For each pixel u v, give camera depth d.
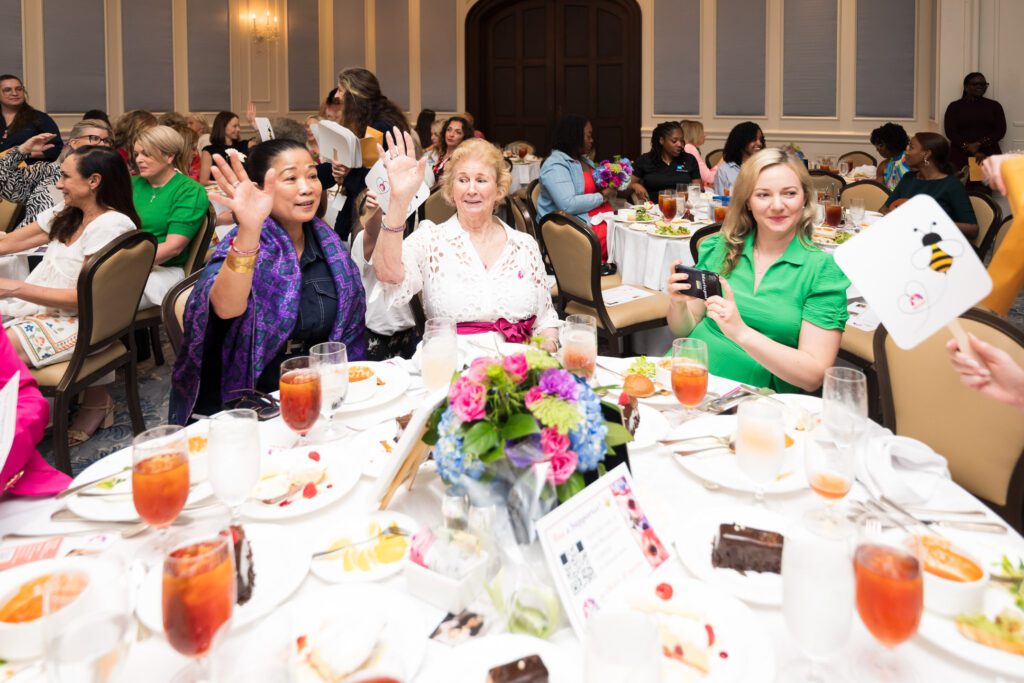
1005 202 7.36
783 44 9.18
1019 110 7.67
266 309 2.13
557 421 1.00
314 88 10.46
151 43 8.48
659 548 1.12
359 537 1.17
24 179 4.73
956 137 7.53
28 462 1.54
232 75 9.45
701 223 4.57
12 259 3.77
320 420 1.68
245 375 2.12
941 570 1.00
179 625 0.83
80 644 0.76
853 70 8.95
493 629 0.98
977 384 1.38
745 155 5.43
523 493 1.03
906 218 1.29
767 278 2.17
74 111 7.79
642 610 0.98
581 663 0.90
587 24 10.18
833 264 2.10
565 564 0.99
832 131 9.16
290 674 0.74
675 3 9.56
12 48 7.21
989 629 0.92
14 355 1.60
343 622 0.90
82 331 2.80
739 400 1.72
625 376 1.88
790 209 2.09
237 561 1.02
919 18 8.60
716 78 9.53
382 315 2.76
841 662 0.91
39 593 0.98
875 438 1.39
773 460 1.20
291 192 2.17
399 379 1.90
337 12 10.50
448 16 10.48
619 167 5.25
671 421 1.64
